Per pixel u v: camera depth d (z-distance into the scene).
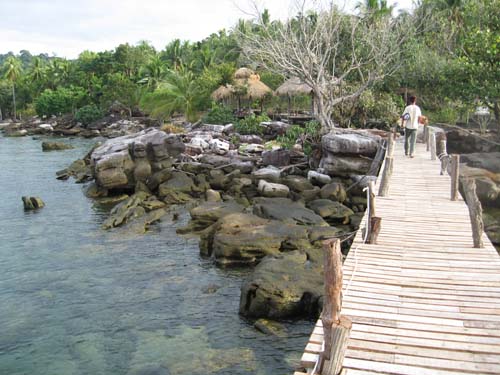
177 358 9.44
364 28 29.89
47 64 97.12
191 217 17.78
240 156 27.47
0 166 33.88
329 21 27.84
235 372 8.91
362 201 19.36
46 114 73.94
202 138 32.28
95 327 10.79
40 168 32.91
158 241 16.55
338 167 21.69
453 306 7.11
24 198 21.69
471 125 28.94
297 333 10.09
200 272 13.71
